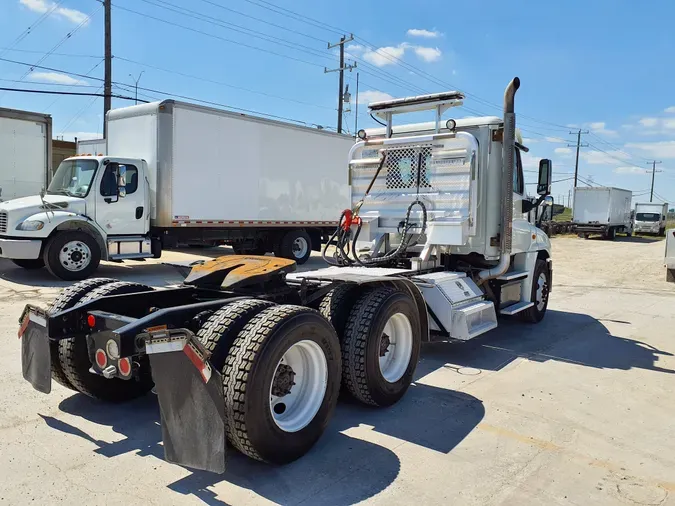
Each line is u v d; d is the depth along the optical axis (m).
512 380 5.47
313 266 15.69
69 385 4.53
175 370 3.13
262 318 3.52
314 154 15.80
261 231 15.12
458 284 6.05
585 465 3.69
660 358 6.42
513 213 7.28
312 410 3.78
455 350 6.58
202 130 12.80
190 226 12.73
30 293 9.53
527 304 7.68
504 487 3.37
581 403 4.87
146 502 3.09
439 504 3.15
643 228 42.44
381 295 4.64
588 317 8.93
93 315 4.00
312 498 3.18
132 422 4.24
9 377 5.18
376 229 7.04
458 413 4.56
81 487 3.24
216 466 3.01
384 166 7.05
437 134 6.54
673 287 12.78
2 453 3.66
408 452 3.81
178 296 4.86
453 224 6.30
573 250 25.39
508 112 6.32
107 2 20.55
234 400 3.25
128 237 12.04
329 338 3.88
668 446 4.03
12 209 10.54
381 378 4.50
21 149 15.12
